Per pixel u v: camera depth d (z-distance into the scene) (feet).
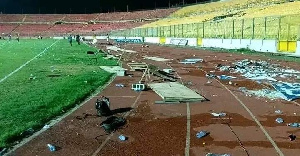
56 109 41.50
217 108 43.62
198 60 107.34
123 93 53.36
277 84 60.18
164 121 37.81
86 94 51.62
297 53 109.70
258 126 35.73
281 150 28.78
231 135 32.86
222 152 28.48
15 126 34.27
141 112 41.70
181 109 43.21
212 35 181.27
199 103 46.57
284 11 172.45
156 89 54.19
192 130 34.55
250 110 42.47
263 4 244.42
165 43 227.20
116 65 93.56
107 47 191.01
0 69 82.17
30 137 32.04
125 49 174.29
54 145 30.04
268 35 135.44
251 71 78.89
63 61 103.91
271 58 107.04
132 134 33.30
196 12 334.03
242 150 28.86
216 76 72.38
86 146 29.91
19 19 461.37
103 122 36.29
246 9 239.50
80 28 427.74
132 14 437.17
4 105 43.14
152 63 103.71
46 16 472.03
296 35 118.62
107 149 29.25
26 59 110.01
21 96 48.96
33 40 294.66
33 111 40.32
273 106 44.52
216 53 135.44
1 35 404.57
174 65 97.25
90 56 124.57
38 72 76.69
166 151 28.78
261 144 30.32
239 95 52.03
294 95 50.11
